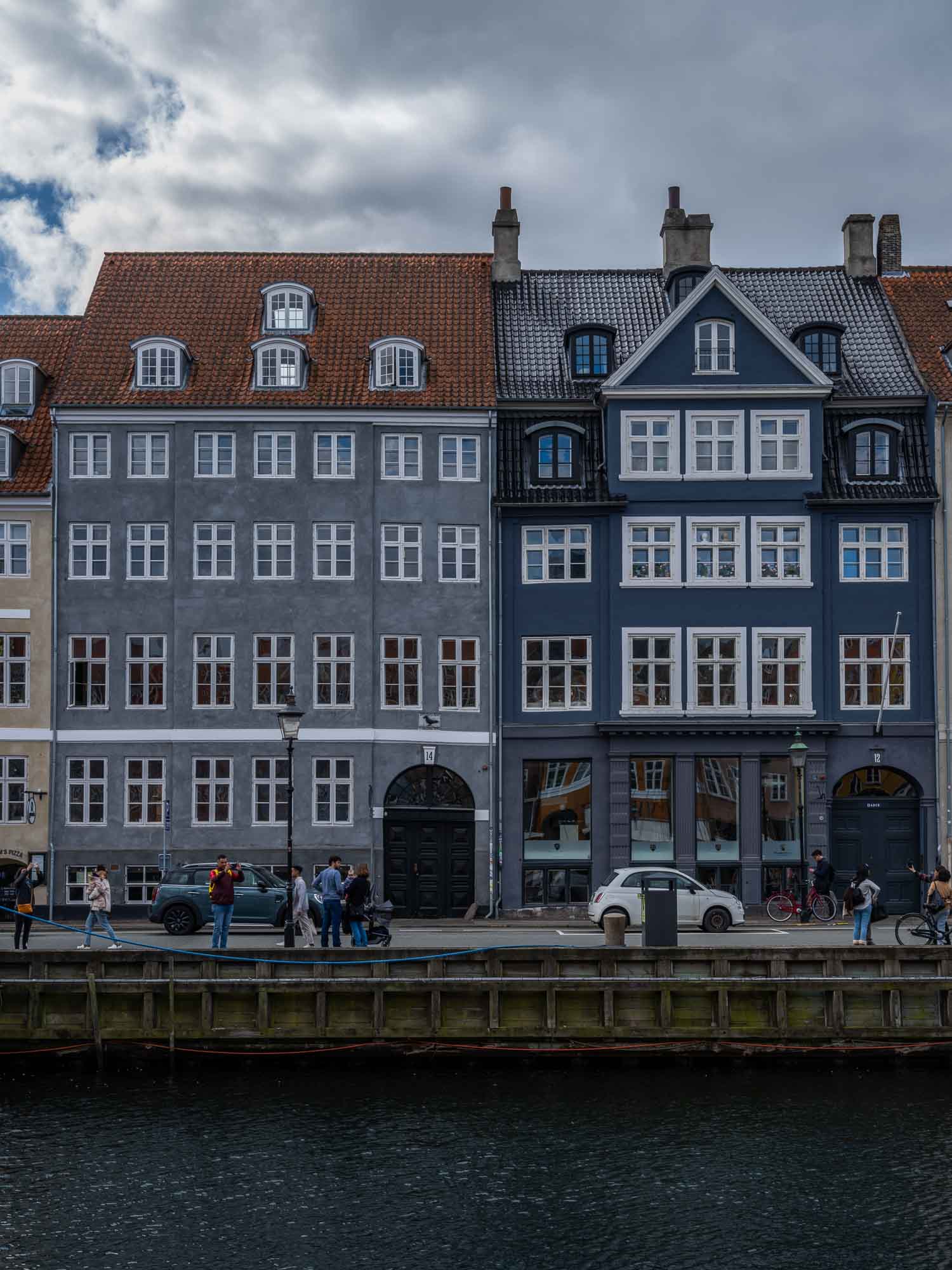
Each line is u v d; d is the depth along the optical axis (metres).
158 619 44.03
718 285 44.28
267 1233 19.95
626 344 45.94
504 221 49.00
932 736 43.31
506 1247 19.62
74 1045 28.09
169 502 44.31
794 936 35.53
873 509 43.88
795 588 43.75
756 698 43.59
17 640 43.97
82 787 43.56
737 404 44.06
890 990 28.36
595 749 43.69
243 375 44.78
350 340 45.97
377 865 43.38
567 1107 25.38
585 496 44.06
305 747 43.59
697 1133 23.86
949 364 45.12
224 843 43.41
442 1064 28.12
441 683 44.06
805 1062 28.25
